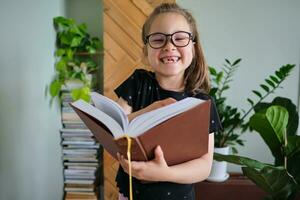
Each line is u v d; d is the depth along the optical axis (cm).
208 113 54
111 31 156
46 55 145
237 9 180
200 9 180
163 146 54
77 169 172
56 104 161
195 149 61
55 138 159
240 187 156
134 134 49
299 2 177
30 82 127
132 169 54
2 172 108
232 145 174
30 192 130
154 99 75
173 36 69
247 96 188
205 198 157
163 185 72
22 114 121
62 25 159
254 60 185
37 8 132
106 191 169
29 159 128
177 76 75
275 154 111
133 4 154
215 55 185
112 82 159
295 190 102
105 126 53
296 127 126
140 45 156
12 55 111
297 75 184
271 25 181
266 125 104
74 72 164
